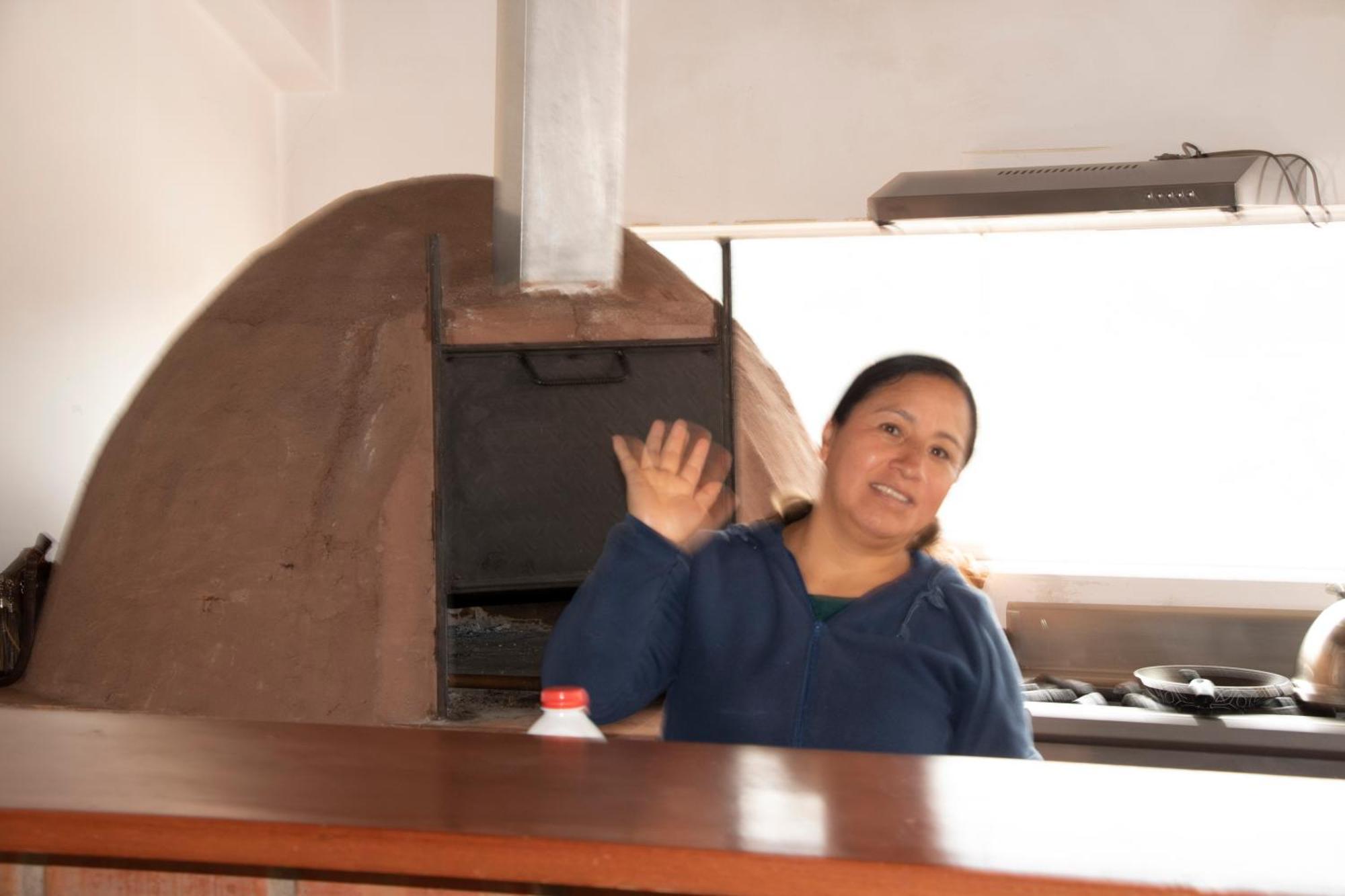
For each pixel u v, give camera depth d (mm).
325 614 2207
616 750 705
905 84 3549
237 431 2367
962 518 3693
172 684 2244
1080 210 3084
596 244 2336
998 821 566
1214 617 3357
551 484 2299
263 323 2479
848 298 3707
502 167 2361
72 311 3141
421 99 3820
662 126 3664
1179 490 3584
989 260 3639
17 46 2939
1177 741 2727
